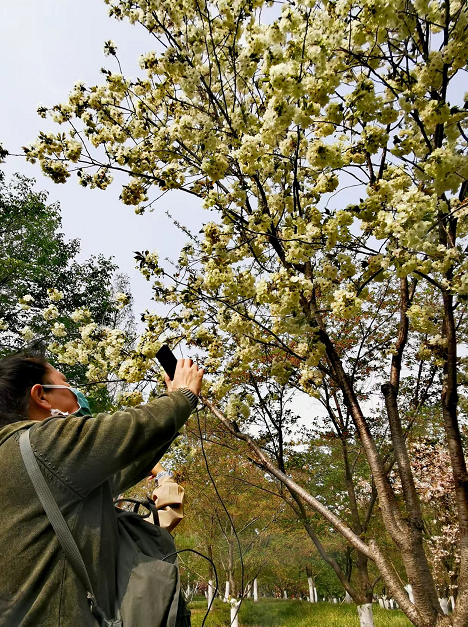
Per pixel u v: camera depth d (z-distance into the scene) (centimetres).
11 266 1206
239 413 385
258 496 992
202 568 1292
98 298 1359
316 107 262
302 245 292
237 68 348
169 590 97
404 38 294
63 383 134
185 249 393
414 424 721
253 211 345
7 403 119
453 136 293
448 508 1088
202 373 134
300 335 339
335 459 945
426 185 309
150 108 382
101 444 100
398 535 314
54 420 105
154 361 337
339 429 742
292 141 323
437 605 293
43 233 1352
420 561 304
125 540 109
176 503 158
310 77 267
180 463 838
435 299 531
